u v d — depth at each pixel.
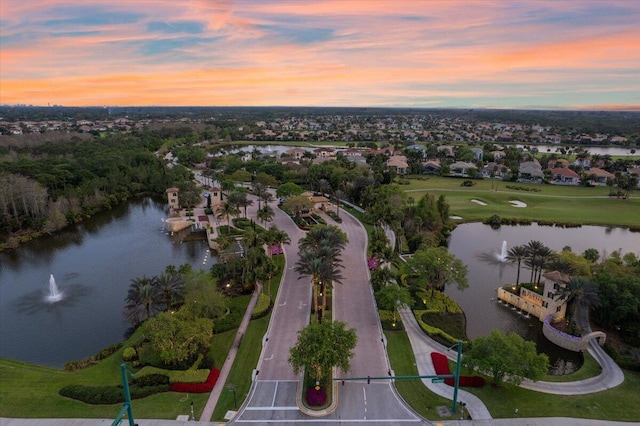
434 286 71.44
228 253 78.88
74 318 68.69
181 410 43.56
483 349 46.88
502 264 92.50
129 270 88.94
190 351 50.50
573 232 119.62
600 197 155.75
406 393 46.56
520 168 196.25
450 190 165.50
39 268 90.31
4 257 97.38
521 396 46.50
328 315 63.31
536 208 141.25
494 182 183.62
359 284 74.81
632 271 68.75
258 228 108.12
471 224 126.06
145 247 103.69
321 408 43.44
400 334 58.88
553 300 64.12
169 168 192.25
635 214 134.62
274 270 74.00
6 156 163.88
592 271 72.06
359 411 43.66
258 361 52.16
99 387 46.66
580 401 45.91
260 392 46.47
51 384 48.44
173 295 62.22
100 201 136.38
